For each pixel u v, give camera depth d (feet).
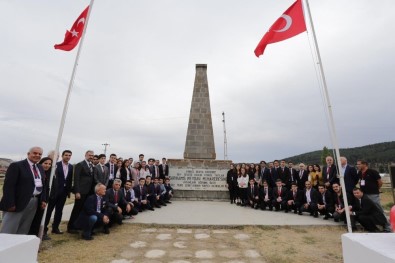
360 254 6.68
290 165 37.60
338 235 23.36
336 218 26.94
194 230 24.93
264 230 24.98
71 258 17.03
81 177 23.65
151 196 35.35
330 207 28.45
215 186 46.19
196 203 42.01
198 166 46.80
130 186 30.25
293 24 22.02
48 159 19.57
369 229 24.35
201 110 50.34
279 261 17.13
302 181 35.60
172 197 45.62
